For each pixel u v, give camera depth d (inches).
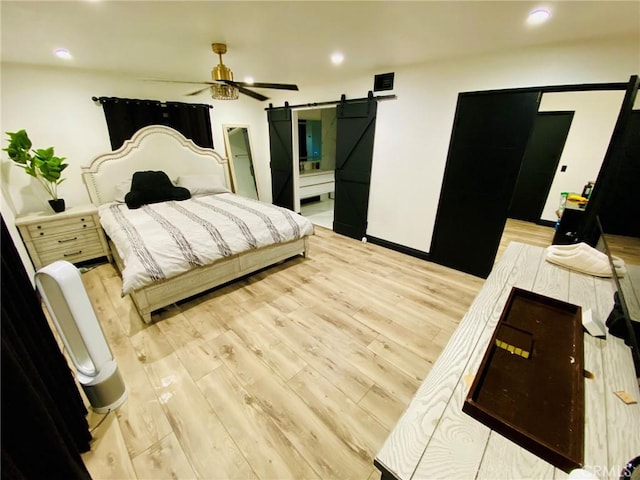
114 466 53.5
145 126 153.0
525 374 34.9
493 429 28.5
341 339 87.4
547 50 93.3
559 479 24.3
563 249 63.5
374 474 52.6
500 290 52.6
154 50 102.9
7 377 31.7
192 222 111.9
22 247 115.7
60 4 66.1
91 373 61.3
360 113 150.6
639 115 54.0
